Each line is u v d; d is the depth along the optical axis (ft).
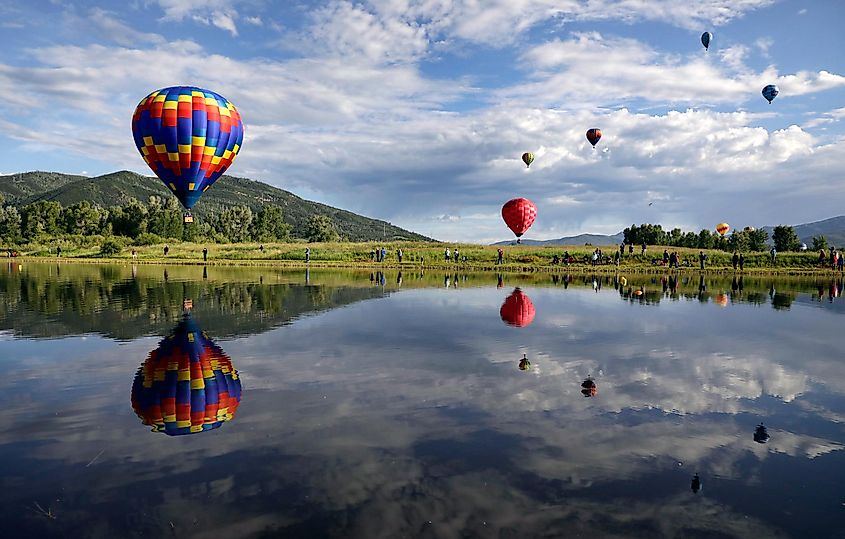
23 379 30.48
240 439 21.50
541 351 38.24
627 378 31.12
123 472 18.53
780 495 17.22
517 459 19.67
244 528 15.02
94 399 26.78
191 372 31.99
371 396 27.30
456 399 26.81
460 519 15.53
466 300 69.92
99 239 267.18
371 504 16.37
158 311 58.08
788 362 35.47
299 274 121.29
